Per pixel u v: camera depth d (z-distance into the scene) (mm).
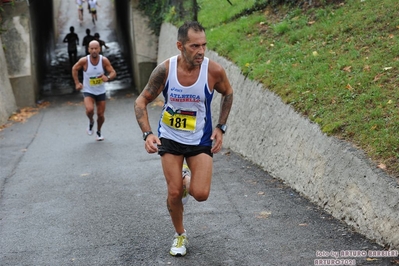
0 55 23453
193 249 7461
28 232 8648
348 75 10352
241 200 9438
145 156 13992
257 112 12180
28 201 10469
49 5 38219
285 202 9094
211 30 18625
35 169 13273
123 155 14320
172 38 23391
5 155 15312
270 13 17062
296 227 7953
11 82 24547
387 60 10219
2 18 25609
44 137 17922
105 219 9031
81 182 11680
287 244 7391
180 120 6824
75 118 21422
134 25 27859
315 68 11445
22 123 21031
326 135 8859
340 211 8000
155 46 27469
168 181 6879
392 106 8648
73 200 10328
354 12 13344
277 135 10812
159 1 27016
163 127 6949
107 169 12766
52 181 11938
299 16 15250
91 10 45094
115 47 39625
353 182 7785
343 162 8164
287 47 13570
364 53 11070
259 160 11547
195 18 20516
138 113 6844
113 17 46188
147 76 27422
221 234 7949
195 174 6773
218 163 12367
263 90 12141
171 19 24516
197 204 9375
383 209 7031
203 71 6730
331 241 7332
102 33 43844
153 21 27469
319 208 8594
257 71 12969
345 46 11875
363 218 7426
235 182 10602
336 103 9570
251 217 8547
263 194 9641
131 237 8102
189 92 6730
